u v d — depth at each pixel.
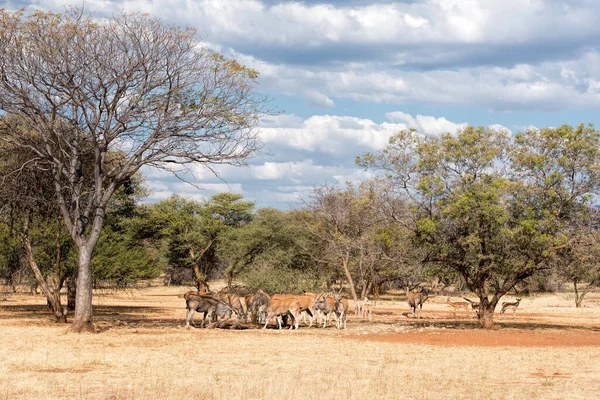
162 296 64.81
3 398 12.81
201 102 28.00
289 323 34.88
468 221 30.17
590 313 48.00
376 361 19.50
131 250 40.97
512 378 16.72
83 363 17.92
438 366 18.58
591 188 30.52
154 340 24.70
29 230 35.91
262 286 50.56
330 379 15.70
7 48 25.86
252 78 28.42
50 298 33.41
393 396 13.54
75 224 27.77
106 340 24.38
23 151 31.11
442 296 62.03
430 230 29.91
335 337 27.06
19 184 31.94
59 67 26.05
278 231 55.53
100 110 27.34
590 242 30.42
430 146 31.61
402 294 72.94
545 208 30.42
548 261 30.86
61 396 13.15
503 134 32.22
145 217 60.91
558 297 69.88
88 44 26.44
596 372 17.95
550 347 24.45
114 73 26.59
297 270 52.91
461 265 32.50
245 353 20.95
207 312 31.17
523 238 29.62
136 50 26.88
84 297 27.58
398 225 32.59
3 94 26.31
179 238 62.69
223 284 77.00
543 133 30.98
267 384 14.44
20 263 38.62
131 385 14.59
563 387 15.23
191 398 12.90
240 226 64.69
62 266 36.38
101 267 37.25
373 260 38.78
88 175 33.91
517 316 44.66
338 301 32.19
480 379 16.38
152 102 27.42
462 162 31.66
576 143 29.91
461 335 28.53
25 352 20.06
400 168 32.19
